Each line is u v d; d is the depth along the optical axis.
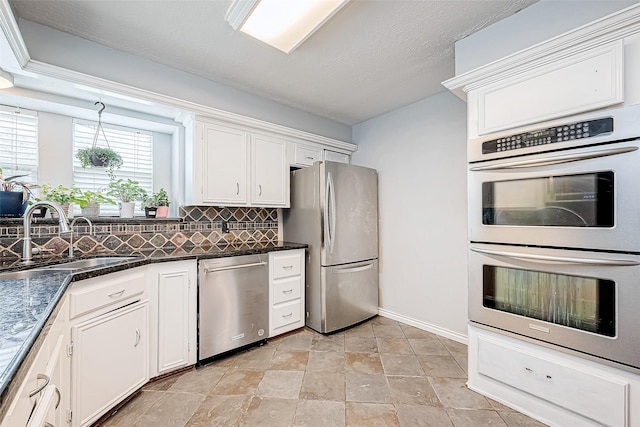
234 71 2.28
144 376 1.82
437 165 2.76
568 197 1.45
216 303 2.20
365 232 3.08
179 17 1.65
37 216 2.00
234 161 2.59
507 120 1.66
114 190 2.43
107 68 1.92
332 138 3.43
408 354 2.33
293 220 3.11
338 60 2.13
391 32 1.80
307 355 2.31
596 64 1.35
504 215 1.68
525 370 1.60
